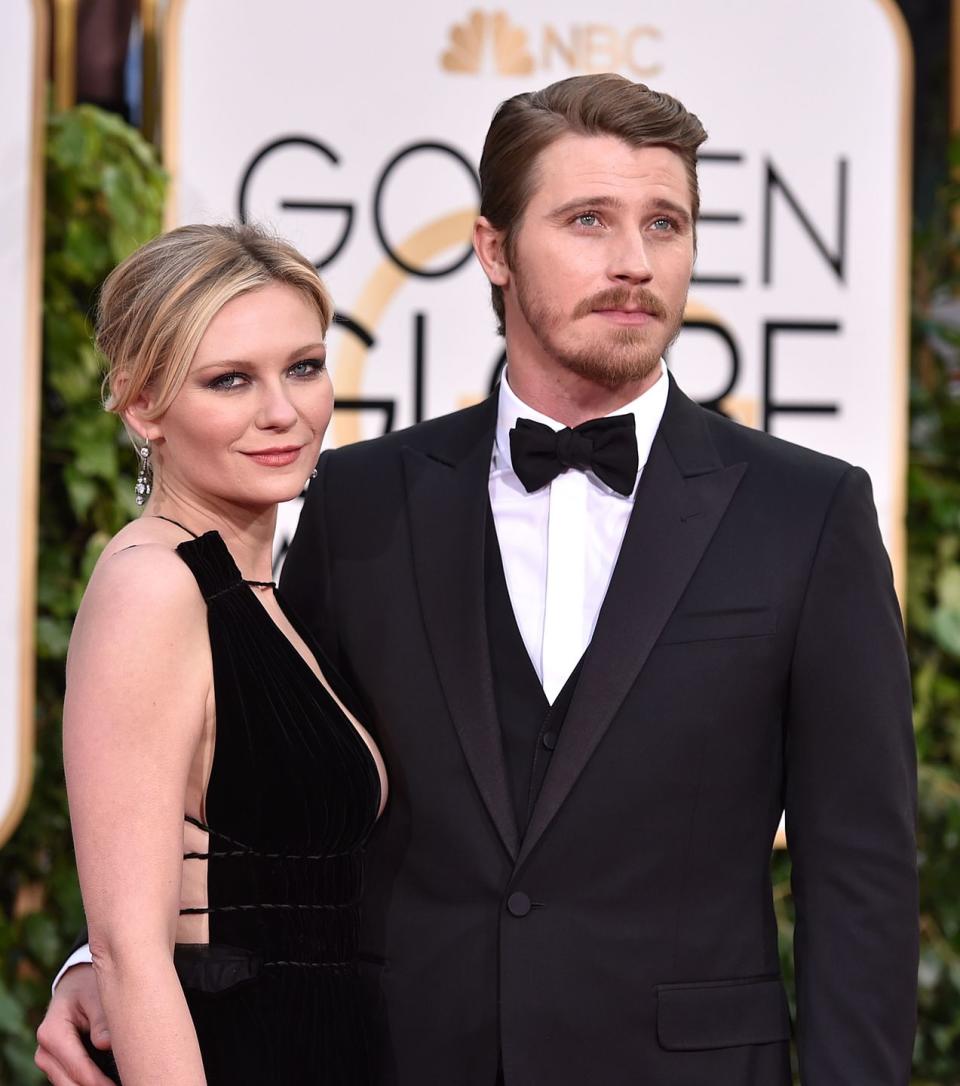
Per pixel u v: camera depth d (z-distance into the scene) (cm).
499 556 320
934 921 590
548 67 535
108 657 265
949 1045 592
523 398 327
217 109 525
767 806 306
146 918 258
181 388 284
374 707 315
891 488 548
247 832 281
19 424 505
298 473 293
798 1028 300
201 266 282
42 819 548
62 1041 285
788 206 543
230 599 283
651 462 317
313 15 528
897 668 305
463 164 534
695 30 539
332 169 530
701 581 305
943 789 588
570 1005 293
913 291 608
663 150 307
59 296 536
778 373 544
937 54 641
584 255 303
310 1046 284
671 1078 292
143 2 560
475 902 301
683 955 297
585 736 297
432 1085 299
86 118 526
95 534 550
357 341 532
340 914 295
